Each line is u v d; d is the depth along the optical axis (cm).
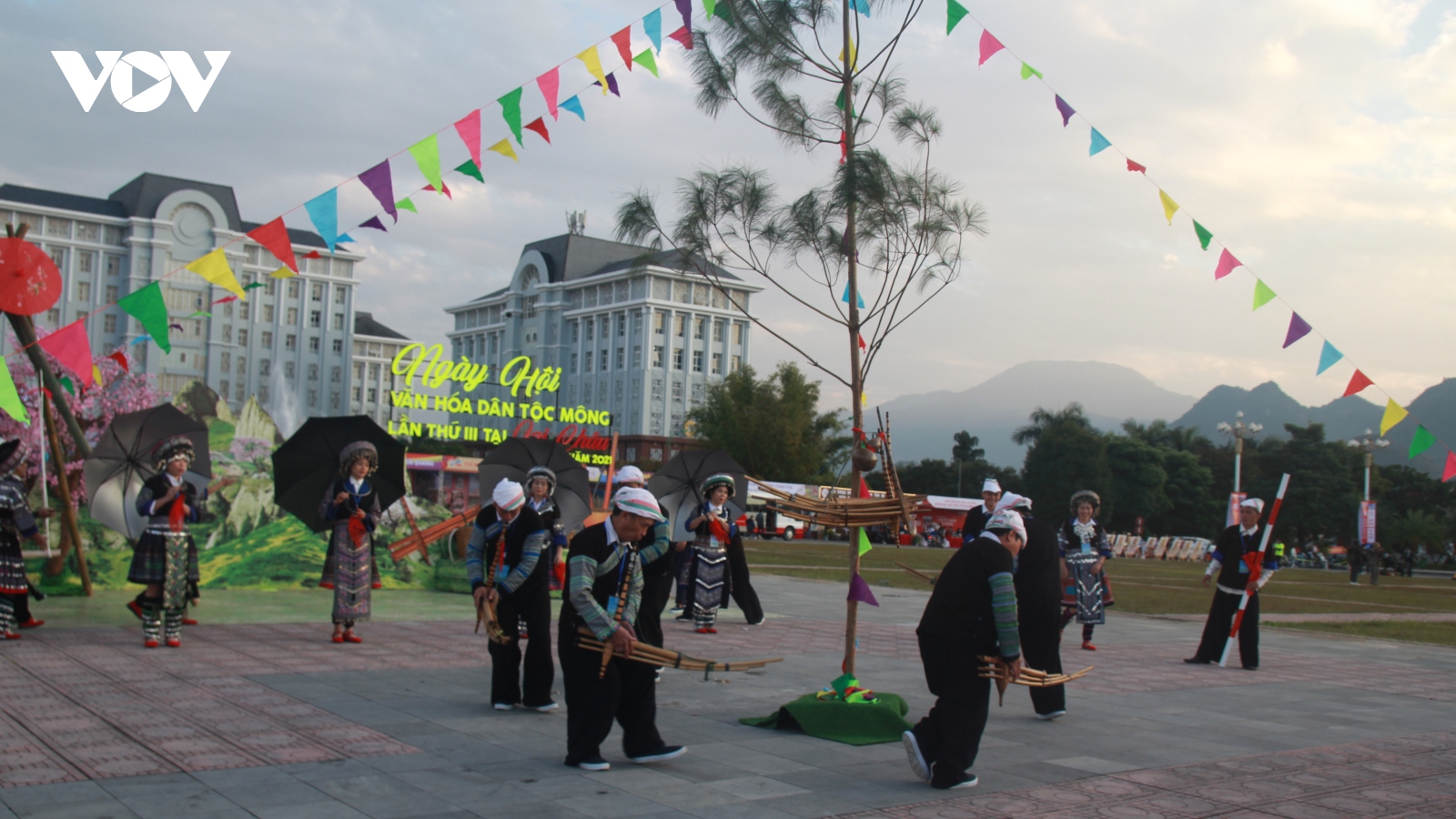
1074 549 1304
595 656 573
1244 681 1055
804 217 737
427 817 469
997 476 11194
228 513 1559
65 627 1035
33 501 1478
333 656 943
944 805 525
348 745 602
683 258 768
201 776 523
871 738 673
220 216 10150
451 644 1052
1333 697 966
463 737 637
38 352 1201
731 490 1305
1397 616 2155
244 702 716
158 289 766
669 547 622
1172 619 1845
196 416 1631
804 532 6550
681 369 10625
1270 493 8819
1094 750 684
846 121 752
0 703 680
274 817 459
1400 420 1080
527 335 11769
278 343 10656
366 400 12900
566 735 654
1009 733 738
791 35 752
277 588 1489
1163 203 966
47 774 516
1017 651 557
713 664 585
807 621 1480
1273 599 2600
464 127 801
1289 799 569
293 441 1115
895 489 685
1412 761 686
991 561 565
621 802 507
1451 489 8988
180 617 956
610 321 10819
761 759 612
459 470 3403
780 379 6738
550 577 750
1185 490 9125
